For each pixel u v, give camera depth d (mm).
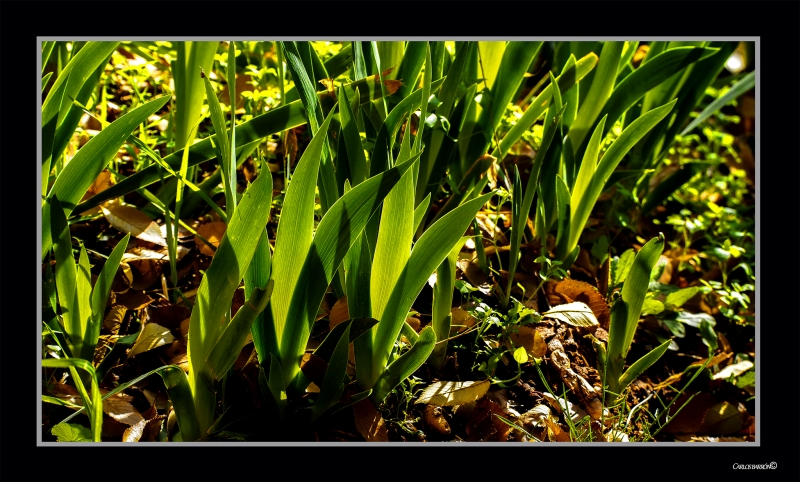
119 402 760
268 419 756
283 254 686
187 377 742
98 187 938
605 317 960
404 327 806
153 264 890
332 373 712
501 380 874
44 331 773
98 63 804
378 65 880
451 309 868
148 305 859
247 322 671
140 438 745
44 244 758
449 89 926
